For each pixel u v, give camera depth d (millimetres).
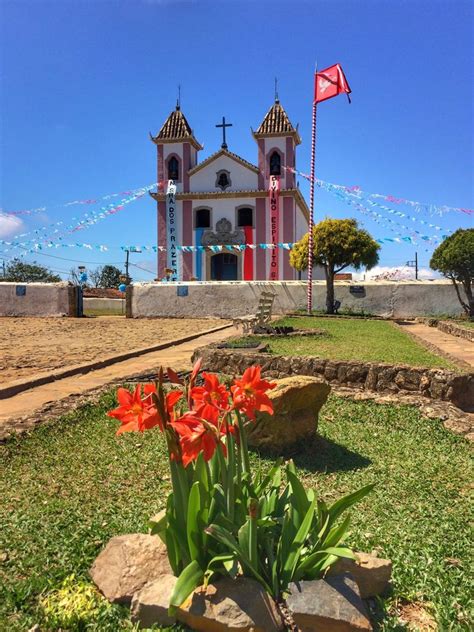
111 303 36844
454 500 3938
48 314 26125
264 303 14922
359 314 22688
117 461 4750
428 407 6238
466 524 3496
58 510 3689
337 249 22328
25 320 24047
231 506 2488
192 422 2271
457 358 9969
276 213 36219
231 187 37031
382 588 2645
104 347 13383
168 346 13266
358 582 2578
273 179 35969
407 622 2469
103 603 2559
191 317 25297
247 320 14906
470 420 5879
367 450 5098
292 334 13758
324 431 5582
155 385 2461
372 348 11180
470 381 6980
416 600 2633
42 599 2625
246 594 2307
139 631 2355
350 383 7531
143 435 5500
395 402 6461
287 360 8023
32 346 13711
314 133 21859
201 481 2461
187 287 25438
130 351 11789
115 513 3635
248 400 2443
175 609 2229
